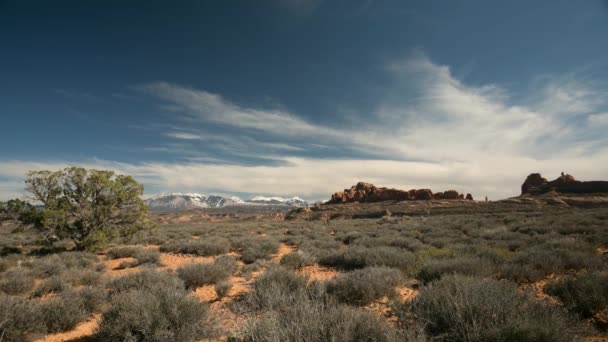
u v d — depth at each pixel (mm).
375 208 121625
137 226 19375
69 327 6141
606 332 4500
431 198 141750
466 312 4301
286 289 6719
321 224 42906
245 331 4316
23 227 17047
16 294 9016
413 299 5582
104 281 9672
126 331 4734
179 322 5023
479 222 27594
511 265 8414
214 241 20672
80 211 17781
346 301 6535
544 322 3811
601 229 16609
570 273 8562
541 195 108438
